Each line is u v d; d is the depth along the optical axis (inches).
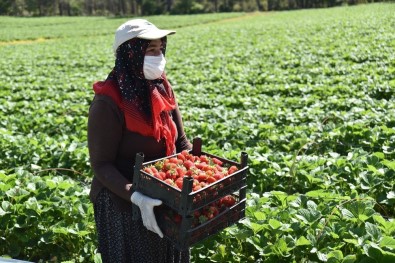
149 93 119.6
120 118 118.9
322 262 161.0
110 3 4685.0
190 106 446.6
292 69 636.1
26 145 304.0
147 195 113.4
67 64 856.9
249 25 1702.8
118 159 125.1
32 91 554.6
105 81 119.7
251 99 448.5
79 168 286.2
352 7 2522.1
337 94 448.5
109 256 129.9
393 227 162.1
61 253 195.3
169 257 133.9
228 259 179.2
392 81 464.8
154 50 117.8
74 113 437.7
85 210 203.3
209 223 113.9
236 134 318.7
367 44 795.4
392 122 326.6
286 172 245.3
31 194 225.9
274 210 189.0
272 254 163.5
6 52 1205.7
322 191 202.4
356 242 156.2
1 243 201.3
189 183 104.7
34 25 2726.4
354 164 238.8
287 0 3673.7
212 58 805.9
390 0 2967.5
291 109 414.6
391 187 220.4
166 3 4003.4
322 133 302.5
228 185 115.0
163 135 124.7
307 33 1133.7
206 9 3937.0
